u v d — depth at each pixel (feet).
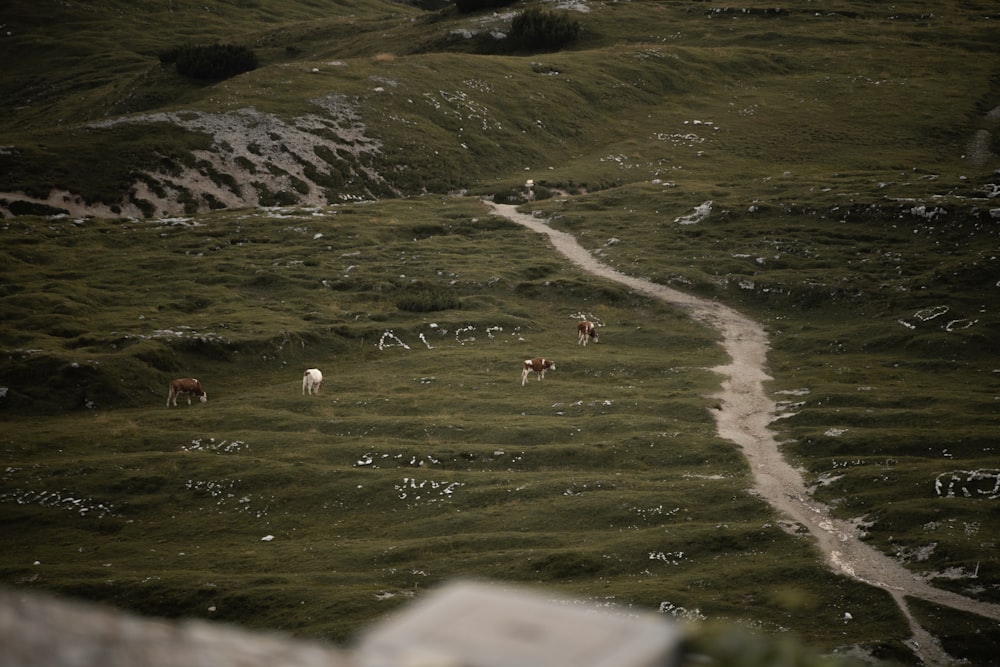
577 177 367.25
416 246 298.35
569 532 134.00
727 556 123.95
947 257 254.47
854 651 97.91
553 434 168.55
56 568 128.26
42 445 172.24
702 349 224.12
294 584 120.57
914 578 115.85
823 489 141.69
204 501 152.15
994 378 191.93
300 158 364.79
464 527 138.31
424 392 195.21
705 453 157.28
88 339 217.36
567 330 239.71
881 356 210.79
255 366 218.38
